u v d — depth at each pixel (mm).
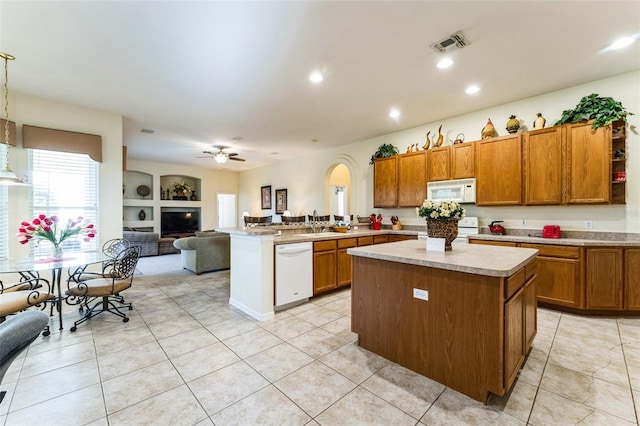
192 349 2424
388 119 4684
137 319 3104
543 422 1568
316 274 3766
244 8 2104
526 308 2133
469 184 4141
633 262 3000
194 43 2551
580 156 3287
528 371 2066
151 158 8180
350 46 2609
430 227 2424
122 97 3727
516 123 3793
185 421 1593
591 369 2084
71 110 3934
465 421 1583
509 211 4094
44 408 1686
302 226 4520
